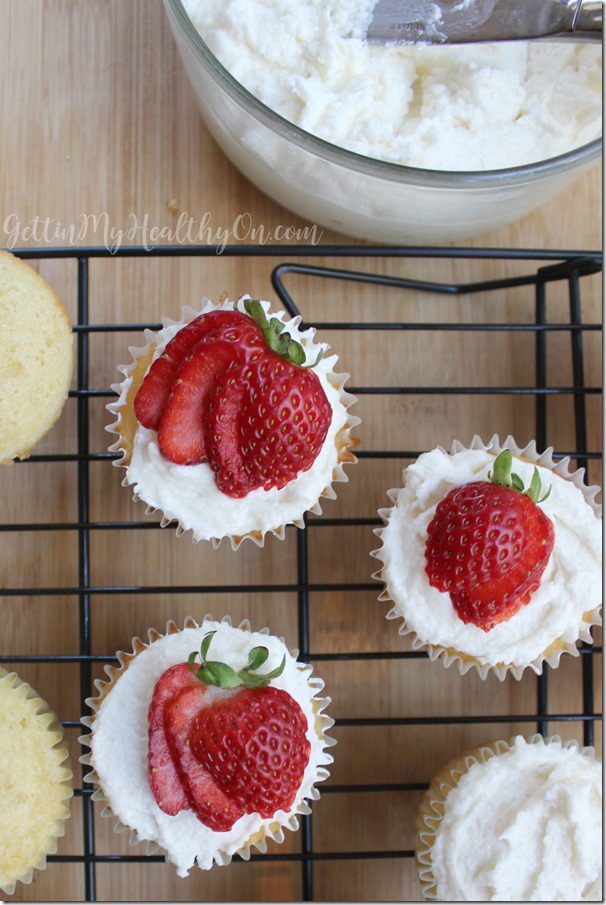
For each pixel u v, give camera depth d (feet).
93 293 1.69
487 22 1.52
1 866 1.50
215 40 1.53
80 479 1.63
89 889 1.60
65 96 1.70
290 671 1.50
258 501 1.49
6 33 1.70
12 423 1.53
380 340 1.71
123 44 1.71
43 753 1.54
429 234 1.62
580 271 1.64
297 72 1.53
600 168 1.73
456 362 1.71
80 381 1.65
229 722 1.41
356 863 1.67
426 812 1.59
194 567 1.68
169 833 1.46
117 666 1.66
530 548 1.46
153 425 1.47
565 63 1.56
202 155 1.71
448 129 1.54
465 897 1.51
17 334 1.53
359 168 1.48
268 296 1.70
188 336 1.46
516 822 1.51
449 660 1.54
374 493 1.69
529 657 1.50
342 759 1.68
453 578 1.46
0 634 1.67
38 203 1.70
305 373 1.43
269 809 1.42
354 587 1.63
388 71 1.54
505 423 1.71
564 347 1.72
